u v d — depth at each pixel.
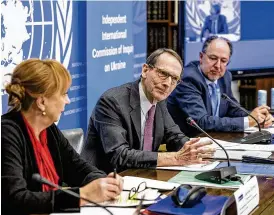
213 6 5.59
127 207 2.15
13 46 3.83
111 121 3.00
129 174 2.70
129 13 5.31
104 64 4.96
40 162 2.29
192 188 2.14
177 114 4.05
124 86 3.13
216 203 2.14
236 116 4.30
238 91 6.11
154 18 6.09
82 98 4.75
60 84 2.24
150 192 2.32
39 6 4.13
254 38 5.75
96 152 3.08
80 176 2.52
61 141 2.51
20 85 2.23
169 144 3.28
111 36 5.04
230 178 2.55
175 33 6.06
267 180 2.62
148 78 3.05
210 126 3.91
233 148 3.21
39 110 2.26
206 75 4.14
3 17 3.72
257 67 5.79
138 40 5.58
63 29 4.45
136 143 3.09
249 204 2.16
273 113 4.12
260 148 3.22
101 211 2.10
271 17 5.80
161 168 2.81
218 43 4.11
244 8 5.70
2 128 2.21
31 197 2.08
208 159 3.01
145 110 3.11
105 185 2.20
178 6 5.88
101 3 4.87
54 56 4.34
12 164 2.16
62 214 2.07
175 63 3.03
